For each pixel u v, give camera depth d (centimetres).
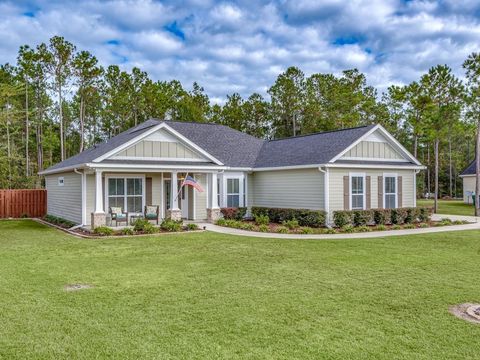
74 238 1545
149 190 2059
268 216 2114
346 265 1038
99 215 1717
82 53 3881
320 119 4728
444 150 5506
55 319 636
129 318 639
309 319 638
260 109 5012
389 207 2170
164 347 535
